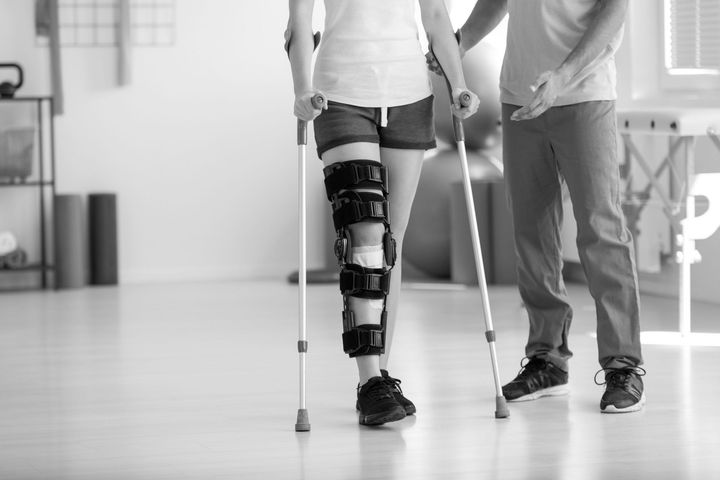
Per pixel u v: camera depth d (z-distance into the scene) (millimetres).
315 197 9461
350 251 3867
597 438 3703
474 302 7594
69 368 5328
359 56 3869
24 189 8969
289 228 9453
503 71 4402
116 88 9109
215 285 8945
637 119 6270
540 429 3852
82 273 8836
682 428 3836
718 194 5941
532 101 4012
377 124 3912
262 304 7727
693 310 7039
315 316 7070
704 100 7328
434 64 4203
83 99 9078
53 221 8797
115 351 5824
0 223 8945
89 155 9102
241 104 9320
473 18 4566
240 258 9383
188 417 4172
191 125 9258
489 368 5105
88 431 3959
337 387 4711
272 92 9359
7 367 5387
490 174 8664
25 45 8930
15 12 8898
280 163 9414
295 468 3369
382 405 3879
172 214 9266
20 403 4504
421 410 4203
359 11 3896
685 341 5816
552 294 4383
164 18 9164
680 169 7445
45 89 8977
